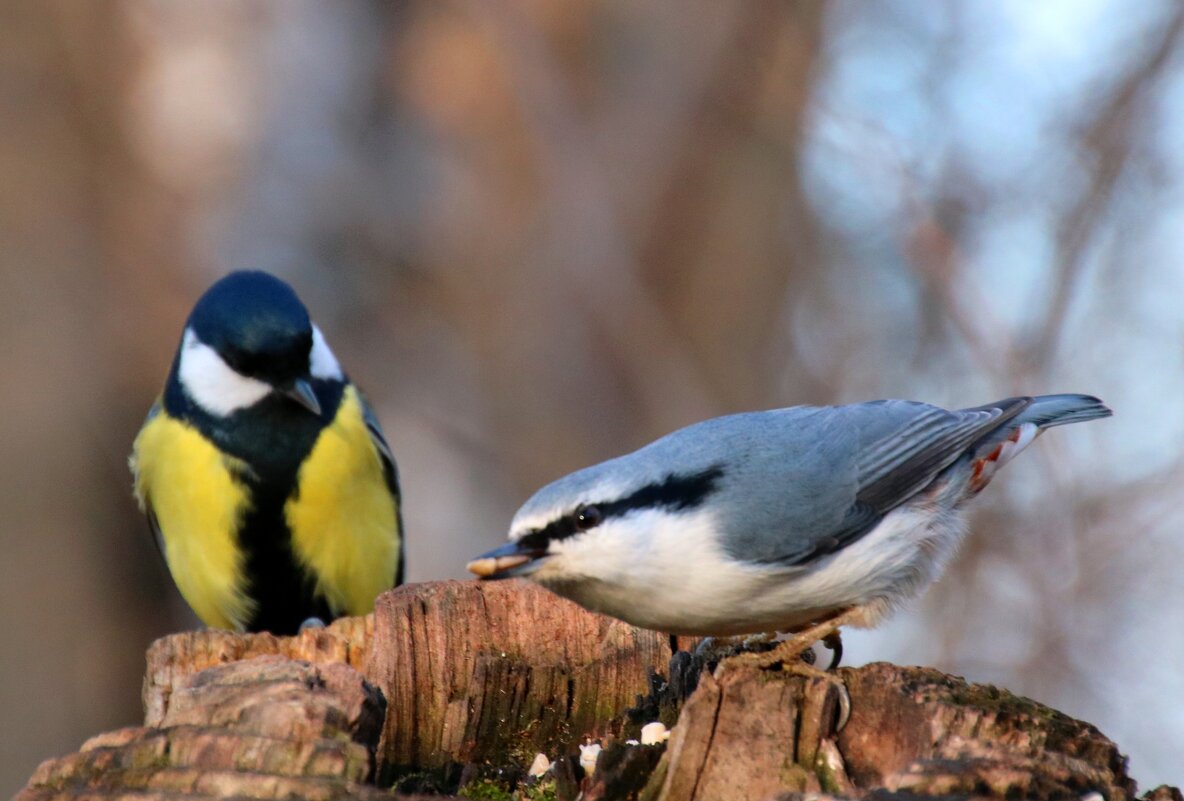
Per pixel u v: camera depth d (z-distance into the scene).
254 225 12.52
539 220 13.47
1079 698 11.85
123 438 12.70
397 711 6.62
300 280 12.63
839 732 5.68
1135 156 13.30
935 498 6.91
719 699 5.67
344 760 5.25
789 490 6.33
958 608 12.09
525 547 6.18
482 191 13.38
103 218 12.54
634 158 13.91
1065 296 12.88
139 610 12.84
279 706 5.43
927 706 5.56
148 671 6.91
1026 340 12.77
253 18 12.57
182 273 12.46
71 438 12.50
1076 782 5.26
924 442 6.88
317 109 12.73
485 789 6.33
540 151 13.32
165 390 9.06
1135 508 12.09
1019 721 5.50
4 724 12.23
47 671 12.37
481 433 13.38
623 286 13.47
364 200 12.88
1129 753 11.77
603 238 13.47
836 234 15.00
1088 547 11.97
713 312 14.25
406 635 6.74
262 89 12.55
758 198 14.42
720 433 6.55
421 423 13.20
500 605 6.91
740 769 5.59
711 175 14.19
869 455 6.68
